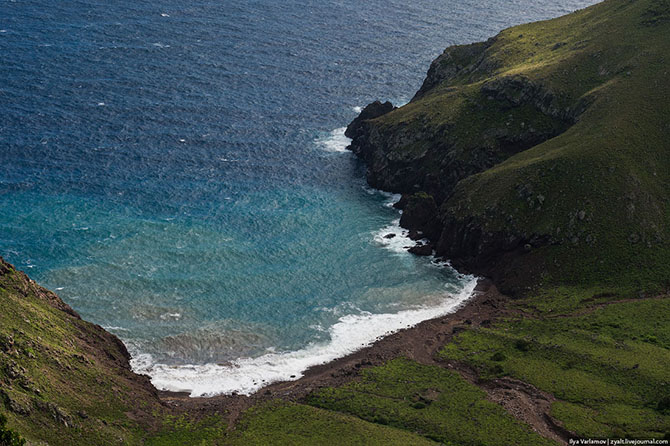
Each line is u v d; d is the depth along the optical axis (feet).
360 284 572.10
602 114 638.12
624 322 480.64
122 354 472.03
